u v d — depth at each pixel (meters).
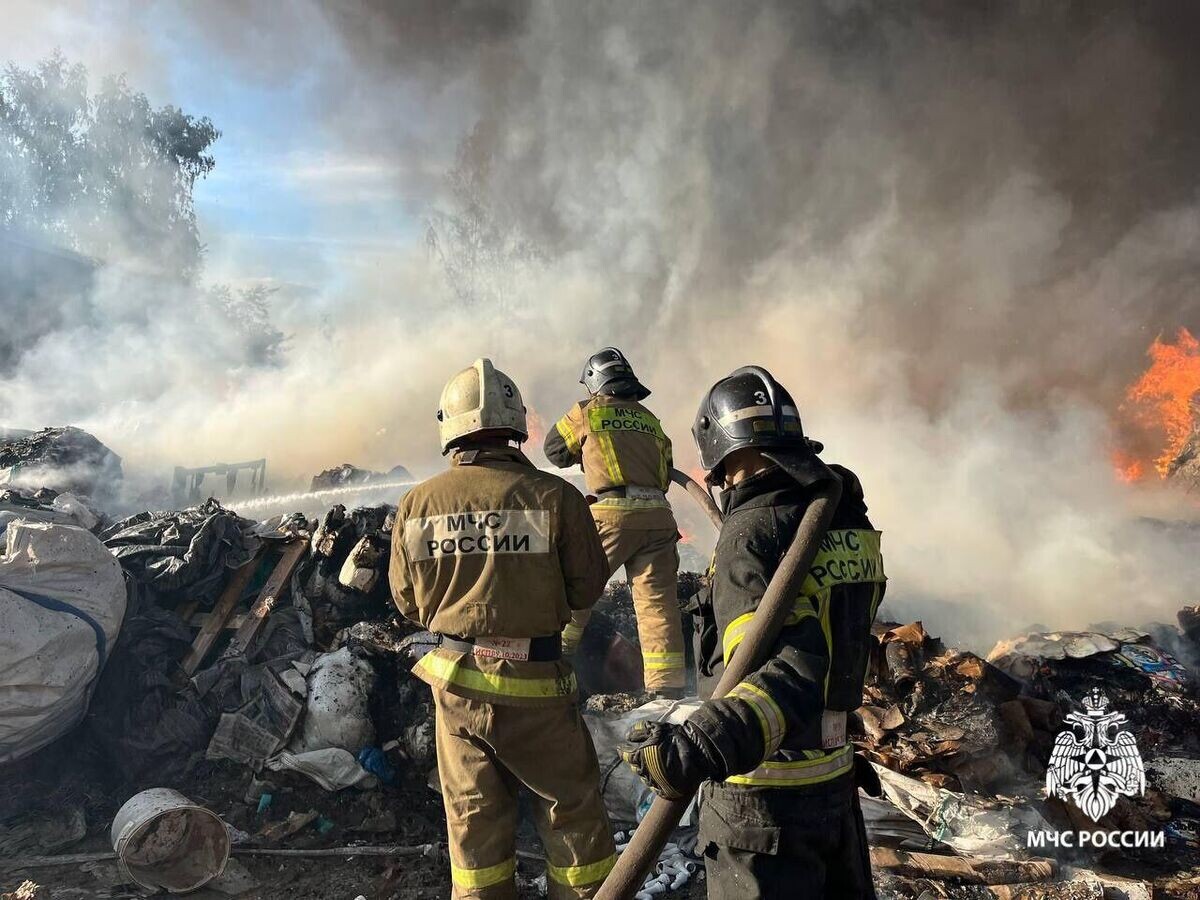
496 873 2.71
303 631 4.83
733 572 1.98
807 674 1.80
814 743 2.00
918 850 3.60
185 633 4.58
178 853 3.50
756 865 1.96
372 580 4.88
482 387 2.89
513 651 2.73
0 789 3.93
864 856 2.14
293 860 3.64
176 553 4.93
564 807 2.73
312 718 4.18
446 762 2.77
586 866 2.71
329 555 5.05
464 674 2.72
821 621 1.96
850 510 2.14
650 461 4.72
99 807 3.97
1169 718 4.90
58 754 4.13
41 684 3.69
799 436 2.12
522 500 2.79
